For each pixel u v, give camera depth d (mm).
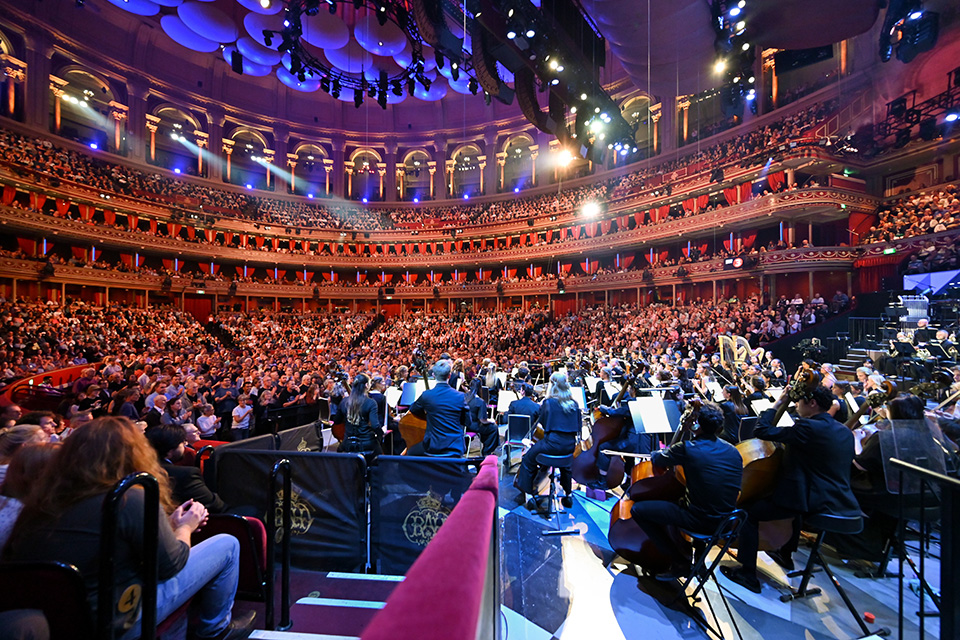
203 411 8336
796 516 3910
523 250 38312
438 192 46000
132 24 35219
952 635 2141
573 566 4383
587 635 3361
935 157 21641
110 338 22422
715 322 20766
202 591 2428
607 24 13375
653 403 5188
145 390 9398
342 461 3689
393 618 613
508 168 47156
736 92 17562
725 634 3369
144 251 33219
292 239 41094
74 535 1742
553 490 5660
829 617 3564
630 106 37531
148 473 1828
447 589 748
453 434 4605
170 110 39094
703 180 28281
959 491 2172
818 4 12219
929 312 14930
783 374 11320
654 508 3793
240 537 2871
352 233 42750
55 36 31469
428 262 41344
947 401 5559
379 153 47062
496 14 13859
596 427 6207
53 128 31891
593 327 26812
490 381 11039
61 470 1825
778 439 3826
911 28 19266
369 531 3766
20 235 27891
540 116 18359
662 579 4039
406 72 20297
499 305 39000
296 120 44875
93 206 30953
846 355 16328
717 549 4707
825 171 23859
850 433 3771
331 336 32438
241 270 39156
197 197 37188
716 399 7469
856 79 24312
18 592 1581
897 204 22531
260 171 45656
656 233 30078
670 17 12625
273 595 2697
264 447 4734
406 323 36375
